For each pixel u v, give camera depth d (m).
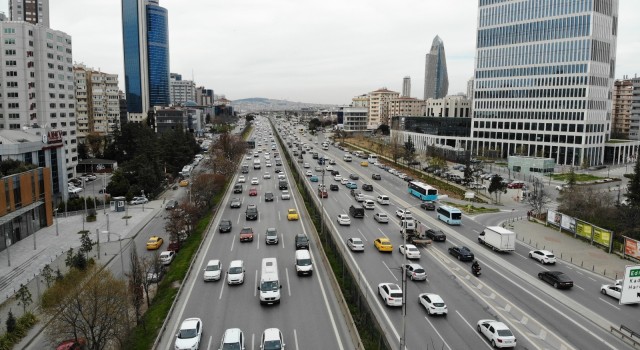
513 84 174.88
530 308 43.53
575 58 158.25
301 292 45.97
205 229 70.75
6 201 67.94
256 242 64.31
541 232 74.19
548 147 166.75
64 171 99.75
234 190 102.56
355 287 42.97
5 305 48.38
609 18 161.50
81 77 179.75
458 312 42.00
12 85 115.06
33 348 39.62
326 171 135.12
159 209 94.25
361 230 71.38
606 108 168.00
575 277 52.97
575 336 38.09
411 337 36.88
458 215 77.06
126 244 69.62
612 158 171.38
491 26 180.38
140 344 36.16
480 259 58.66
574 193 82.38
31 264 61.62
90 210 85.62
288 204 90.81
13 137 85.06
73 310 36.72
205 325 38.75
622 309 43.94
